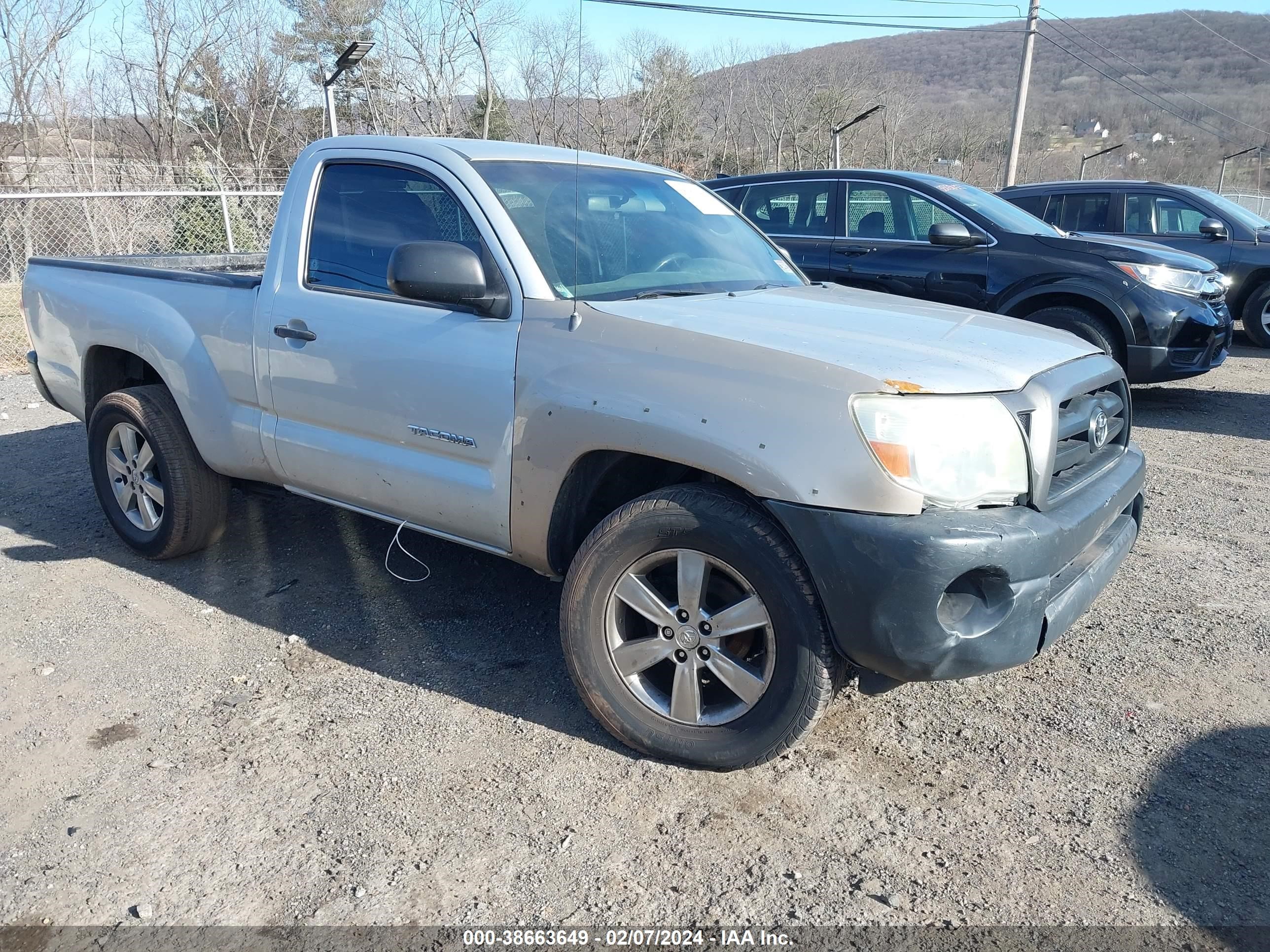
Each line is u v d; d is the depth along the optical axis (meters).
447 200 3.32
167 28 30.33
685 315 2.91
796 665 2.60
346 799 2.74
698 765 2.81
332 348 3.48
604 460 2.88
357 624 3.85
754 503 2.65
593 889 2.38
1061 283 6.92
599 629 2.89
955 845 2.52
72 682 3.42
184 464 4.24
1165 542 4.69
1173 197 10.65
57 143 26.81
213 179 24.08
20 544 4.80
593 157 3.84
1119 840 2.52
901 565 2.38
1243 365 9.66
